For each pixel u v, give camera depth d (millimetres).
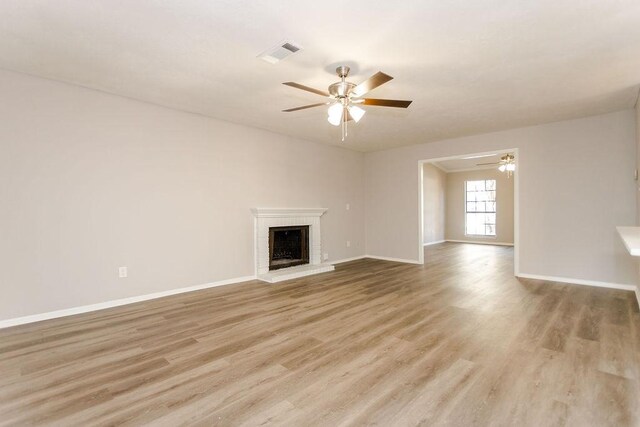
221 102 3939
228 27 2338
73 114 3422
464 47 2637
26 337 2826
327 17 2219
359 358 2441
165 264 4121
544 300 3883
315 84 3377
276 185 5422
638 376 2141
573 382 2080
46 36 2457
